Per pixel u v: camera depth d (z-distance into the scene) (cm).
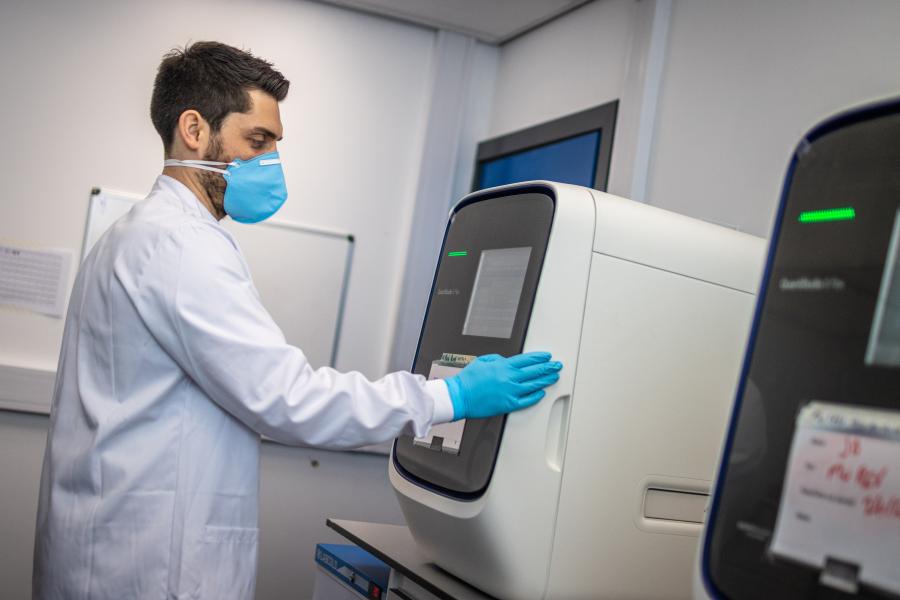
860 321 73
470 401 115
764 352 81
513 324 118
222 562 123
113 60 280
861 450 70
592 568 117
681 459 123
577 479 116
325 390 118
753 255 132
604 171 241
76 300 132
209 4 290
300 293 297
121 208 279
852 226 75
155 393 120
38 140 273
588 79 261
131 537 117
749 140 188
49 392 266
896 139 73
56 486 123
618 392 119
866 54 161
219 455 124
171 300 116
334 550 163
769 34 188
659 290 122
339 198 304
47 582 122
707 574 81
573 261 116
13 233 270
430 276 306
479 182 317
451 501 118
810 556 72
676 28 223
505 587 114
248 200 135
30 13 273
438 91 309
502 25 301
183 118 130
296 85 299
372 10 303
